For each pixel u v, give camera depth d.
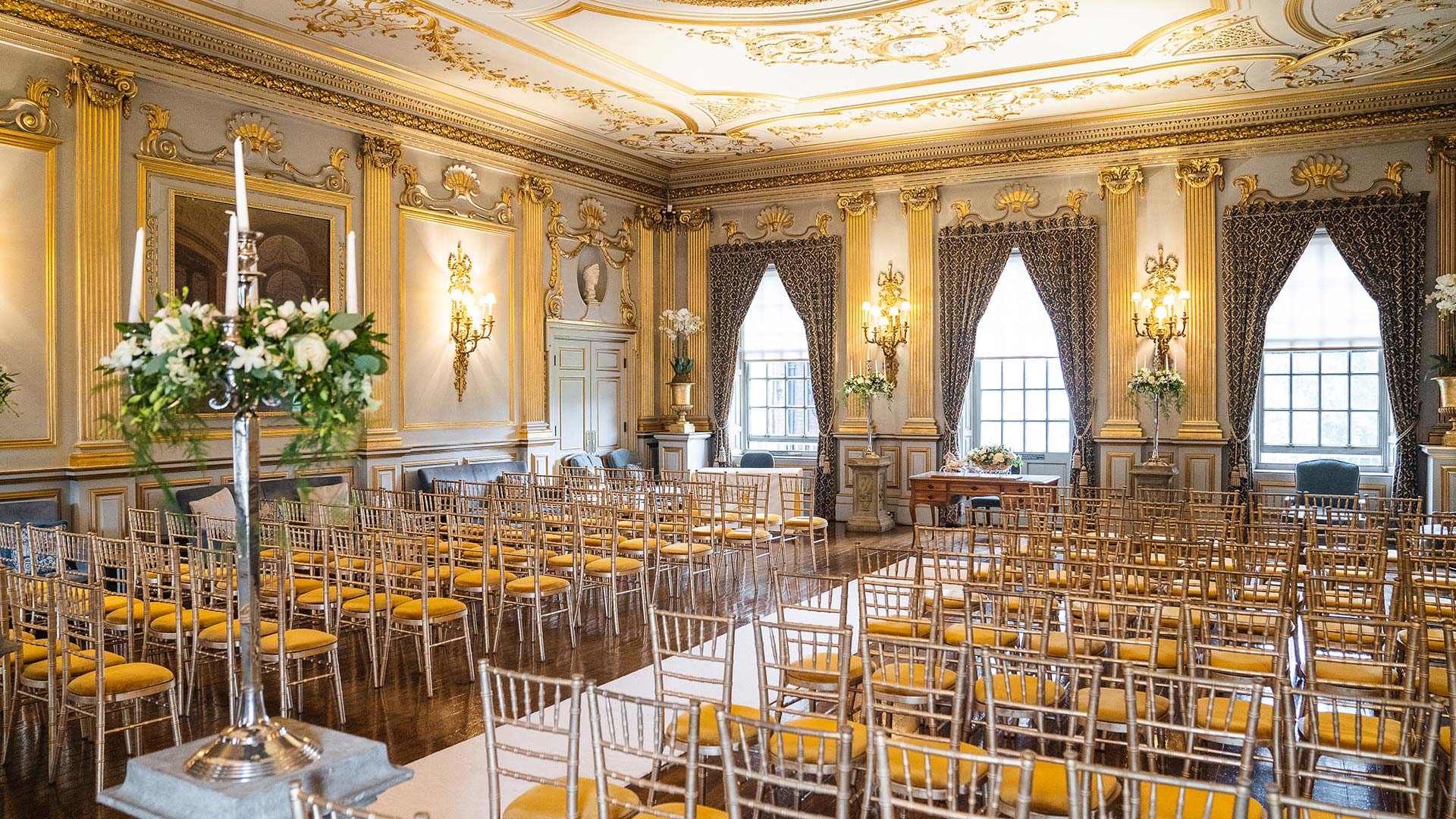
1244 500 11.35
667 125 12.16
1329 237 11.43
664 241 14.53
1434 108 10.52
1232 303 11.41
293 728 3.26
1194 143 11.54
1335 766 4.37
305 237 9.81
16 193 7.71
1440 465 9.99
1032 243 12.37
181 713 5.42
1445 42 9.24
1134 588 5.74
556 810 3.00
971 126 12.23
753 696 5.56
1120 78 10.34
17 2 7.59
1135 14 8.45
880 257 13.23
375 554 6.33
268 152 9.52
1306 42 9.21
